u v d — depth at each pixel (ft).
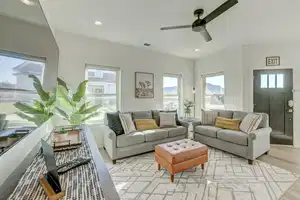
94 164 3.52
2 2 2.74
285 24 9.84
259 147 9.98
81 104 11.81
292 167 9.04
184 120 14.67
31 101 4.40
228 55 14.67
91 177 2.95
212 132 11.84
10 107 3.08
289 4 7.74
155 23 9.78
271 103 13.42
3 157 3.00
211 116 13.55
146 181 7.63
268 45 13.37
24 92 3.84
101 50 12.64
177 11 8.43
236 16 8.88
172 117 13.38
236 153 10.24
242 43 13.35
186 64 17.78
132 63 14.19
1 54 2.72
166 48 14.61
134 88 14.34
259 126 11.11
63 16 8.95
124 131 10.79
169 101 16.94
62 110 10.43
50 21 9.38
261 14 8.70
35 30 4.53
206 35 8.82
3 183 2.76
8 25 2.97
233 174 8.24
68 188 2.57
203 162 8.45
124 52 13.74
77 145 4.85
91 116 11.12
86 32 11.15
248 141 9.60
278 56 13.14
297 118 12.69
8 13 2.98
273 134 13.39
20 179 2.89
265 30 10.75
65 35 11.15
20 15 3.55
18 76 3.46
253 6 7.93
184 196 6.50
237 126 11.46
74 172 3.14
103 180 2.84
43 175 2.92
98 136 12.51
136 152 10.57
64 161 3.70
